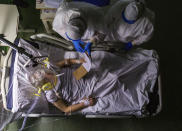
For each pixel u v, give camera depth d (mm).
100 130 2381
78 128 2381
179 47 2545
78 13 1211
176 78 2455
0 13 1867
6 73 1681
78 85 1804
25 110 1688
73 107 1756
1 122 1723
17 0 2219
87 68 1662
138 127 2387
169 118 2373
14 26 1843
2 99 1674
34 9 2596
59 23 1342
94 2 1483
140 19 1404
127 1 1473
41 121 2340
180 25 2602
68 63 1909
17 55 1694
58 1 1947
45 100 1783
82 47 1552
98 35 1543
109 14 1481
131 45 1771
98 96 1830
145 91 1805
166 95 2410
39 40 2129
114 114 1819
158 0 2633
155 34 2574
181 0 2641
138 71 1859
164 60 2514
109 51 2029
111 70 1832
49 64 1716
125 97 1798
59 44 2104
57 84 1714
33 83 1554
